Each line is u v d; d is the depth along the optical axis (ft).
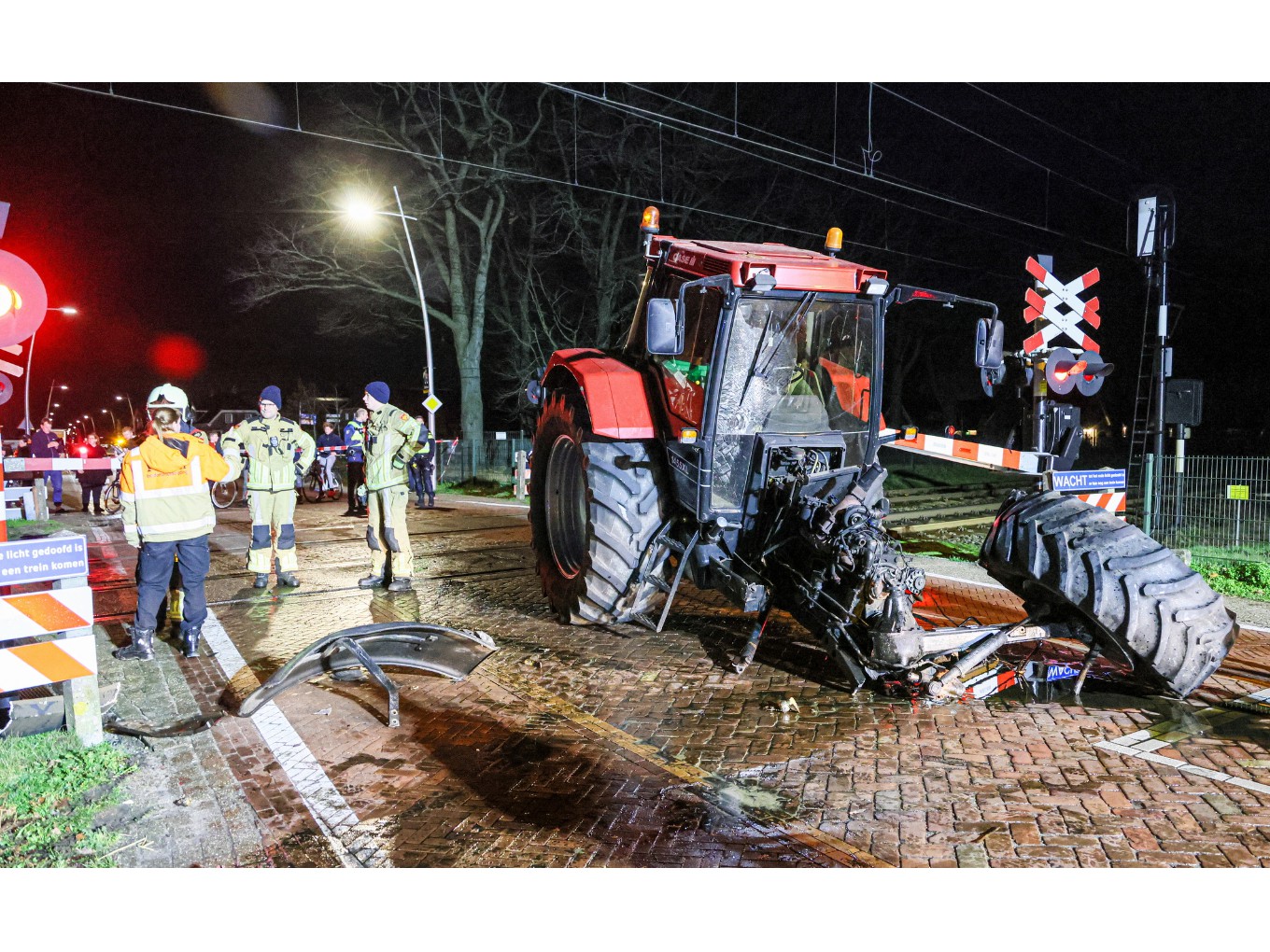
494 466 79.00
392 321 89.20
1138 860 10.78
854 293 19.06
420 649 18.12
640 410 19.94
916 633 15.83
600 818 12.16
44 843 11.52
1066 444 24.26
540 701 16.88
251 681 18.35
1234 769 13.38
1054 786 12.87
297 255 78.69
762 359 18.98
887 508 18.06
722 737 14.94
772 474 19.24
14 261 16.29
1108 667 18.15
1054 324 24.63
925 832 11.59
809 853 11.12
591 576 20.54
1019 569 16.37
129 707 16.79
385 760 14.24
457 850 11.31
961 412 113.80
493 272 90.94
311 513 52.13
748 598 18.01
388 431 26.71
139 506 19.39
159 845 11.51
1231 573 28.04
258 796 12.94
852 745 14.53
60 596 14.24
